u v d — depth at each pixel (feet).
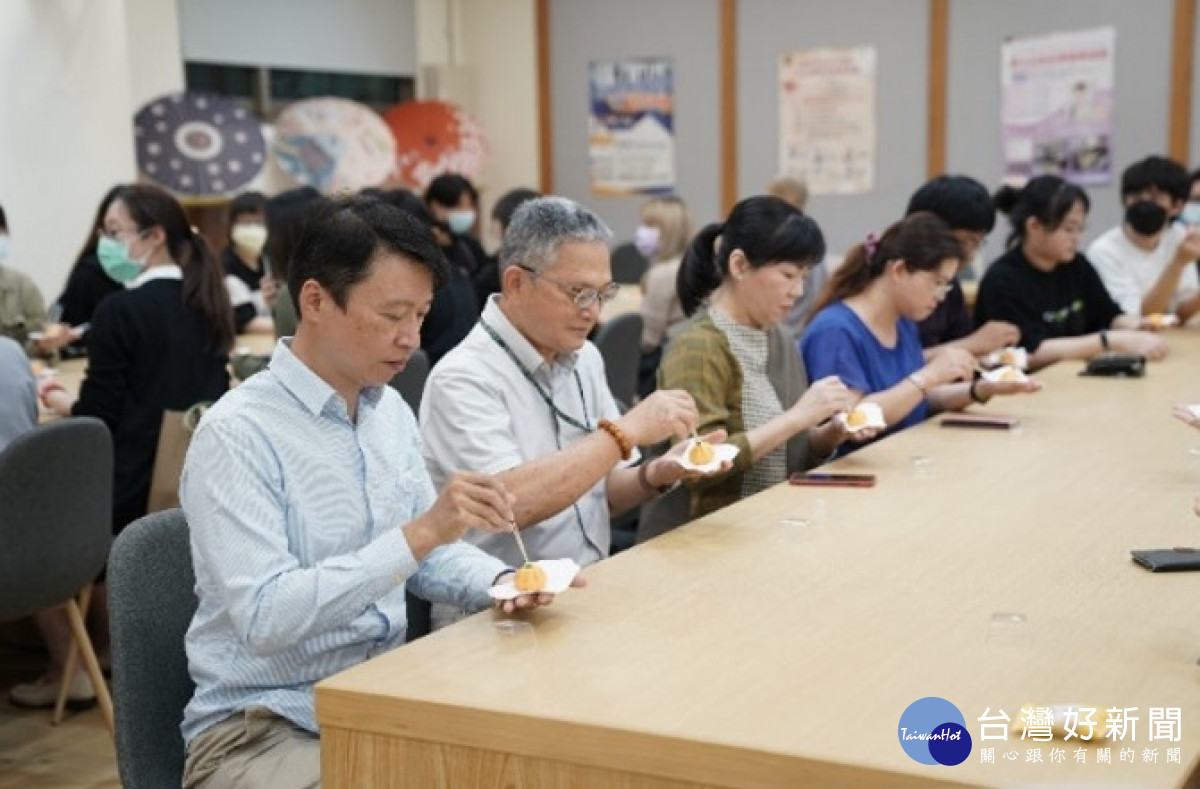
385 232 5.30
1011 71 22.86
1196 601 5.42
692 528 6.67
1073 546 6.25
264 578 5.19
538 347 7.19
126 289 11.00
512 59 27.27
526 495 6.33
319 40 24.79
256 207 18.01
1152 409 9.82
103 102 19.04
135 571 5.79
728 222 8.38
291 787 5.25
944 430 9.19
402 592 5.97
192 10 22.38
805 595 5.54
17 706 11.03
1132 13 21.74
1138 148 22.00
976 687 4.49
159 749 5.80
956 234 10.45
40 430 8.59
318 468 5.52
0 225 14.47
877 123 24.12
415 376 11.21
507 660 4.85
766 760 4.00
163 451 10.41
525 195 16.84
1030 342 12.85
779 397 8.45
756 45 24.94
